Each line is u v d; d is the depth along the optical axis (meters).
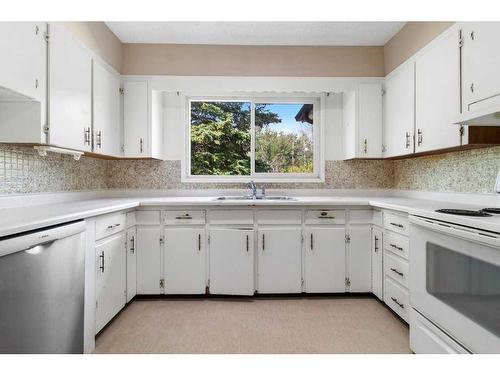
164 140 3.17
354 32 2.77
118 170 3.13
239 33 2.79
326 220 2.60
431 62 2.17
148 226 2.56
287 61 3.01
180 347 1.83
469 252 1.28
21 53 1.53
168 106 3.17
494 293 1.15
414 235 1.68
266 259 2.59
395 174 3.19
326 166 3.24
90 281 1.78
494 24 1.60
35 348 1.19
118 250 2.19
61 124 1.88
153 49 2.94
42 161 2.14
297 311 2.33
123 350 1.80
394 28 2.69
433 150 2.20
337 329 2.05
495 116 1.54
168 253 2.56
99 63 2.43
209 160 3.34
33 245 1.18
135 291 2.53
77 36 2.14
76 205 2.06
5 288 1.05
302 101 3.30
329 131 3.25
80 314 1.53
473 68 1.76
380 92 2.96
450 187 2.37
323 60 3.01
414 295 1.68
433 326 1.52
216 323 2.13
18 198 1.90
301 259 2.60
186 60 2.97
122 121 2.87
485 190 2.02
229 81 2.99
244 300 2.55
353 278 2.60
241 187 3.19
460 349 1.33
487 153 2.00
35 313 1.20
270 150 3.33
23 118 1.69
